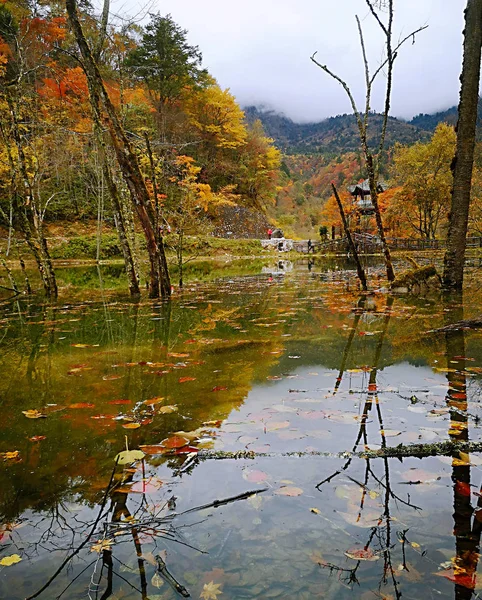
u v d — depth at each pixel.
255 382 2.22
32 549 0.99
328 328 3.66
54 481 1.29
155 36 24.58
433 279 6.40
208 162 31.53
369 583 0.86
